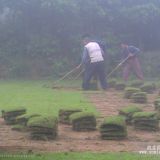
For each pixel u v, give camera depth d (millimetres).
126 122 11625
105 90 20406
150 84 19953
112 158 8086
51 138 9898
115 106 15023
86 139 9969
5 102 15695
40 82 24438
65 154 8406
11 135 10383
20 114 11773
